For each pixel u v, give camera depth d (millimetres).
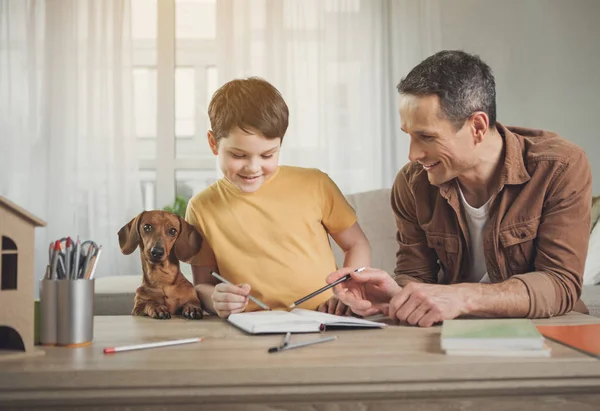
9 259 810
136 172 4086
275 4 4117
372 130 4086
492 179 1266
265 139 1143
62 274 875
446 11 4043
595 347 789
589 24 3924
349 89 4094
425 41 4066
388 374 715
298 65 4105
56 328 855
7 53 4043
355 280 1132
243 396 708
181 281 1188
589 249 2564
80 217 4043
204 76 4258
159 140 4207
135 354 793
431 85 1114
